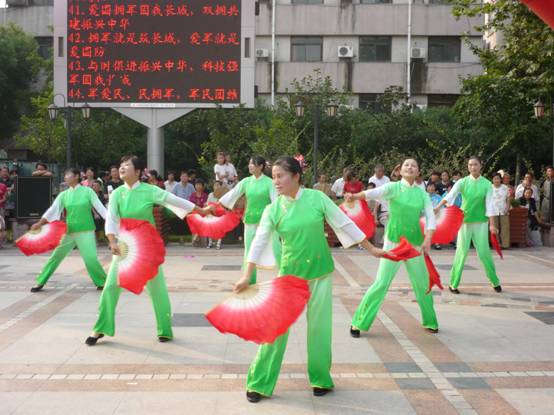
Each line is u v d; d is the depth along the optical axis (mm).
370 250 4680
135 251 5691
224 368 5223
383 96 24016
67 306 7738
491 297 8422
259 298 4199
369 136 22531
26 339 6148
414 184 6418
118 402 4430
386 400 4488
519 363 5391
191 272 10547
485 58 18266
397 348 5867
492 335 6352
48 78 29281
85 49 17031
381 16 29562
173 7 16984
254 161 8406
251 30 17000
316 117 16750
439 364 5363
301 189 4562
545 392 4652
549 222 15016
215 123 19078
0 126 29656
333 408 4336
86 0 17031
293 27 29656
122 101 17094
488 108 17922
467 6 17297
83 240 8617
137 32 17016
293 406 4375
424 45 29578
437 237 7703
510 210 14703
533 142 19109
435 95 29609
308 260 4496
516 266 11469
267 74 29562
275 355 4461
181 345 5910
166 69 17062
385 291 6328
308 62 29594
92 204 8625
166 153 25844
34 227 8398
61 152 22922
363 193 6363
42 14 30766
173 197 6016
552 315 7293
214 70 17062
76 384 4812
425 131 22797
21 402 4426
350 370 5195
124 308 7535
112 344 5949
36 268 11031
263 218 4543
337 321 7016
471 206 8656
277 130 18062
